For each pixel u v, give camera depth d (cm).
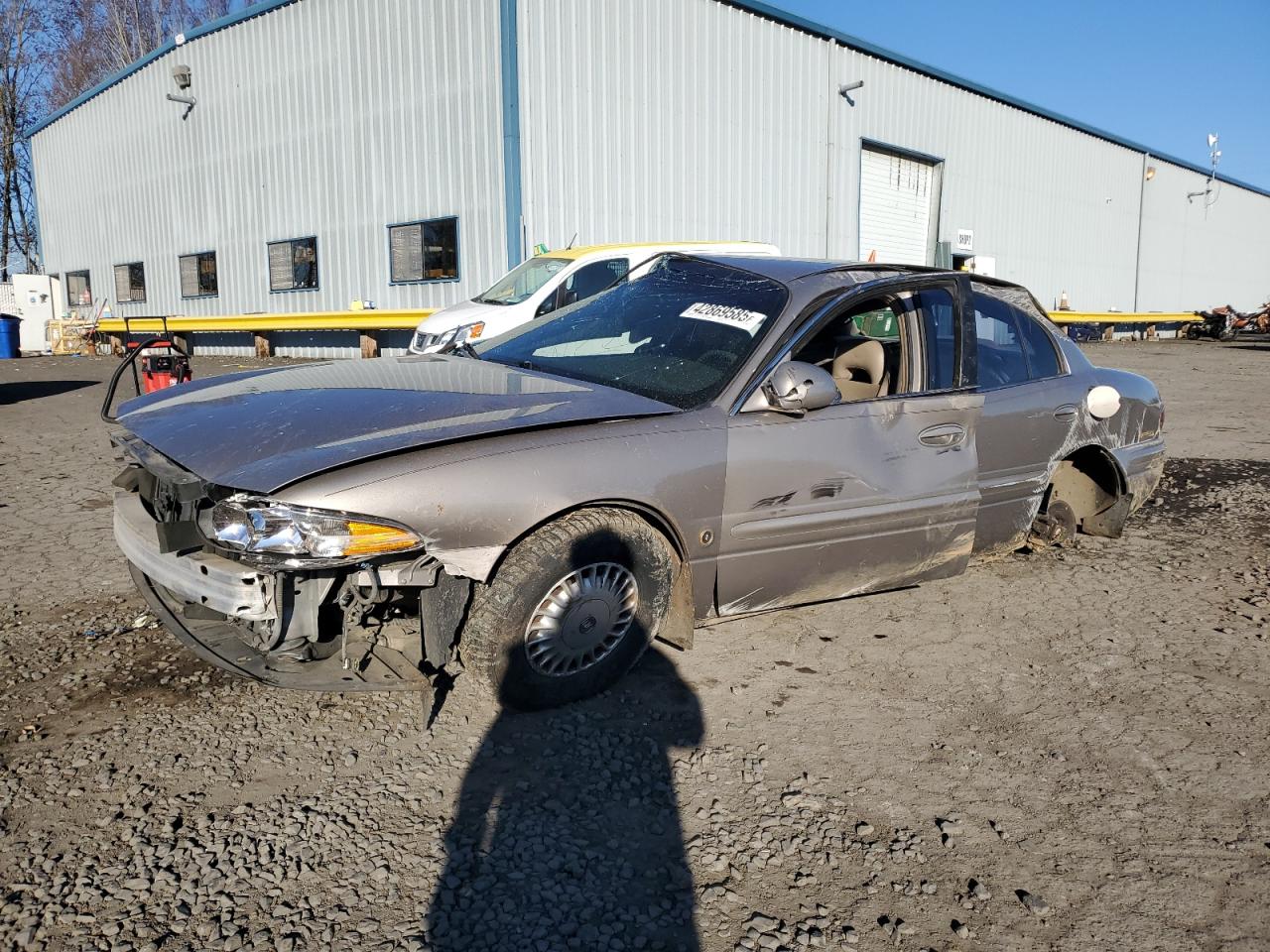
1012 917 221
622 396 317
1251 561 505
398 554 260
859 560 358
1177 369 1803
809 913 218
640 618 312
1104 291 3092
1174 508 631
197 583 266
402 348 1728
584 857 234
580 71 1495
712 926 212
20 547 480
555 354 374
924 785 275
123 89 2245
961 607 427
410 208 1622
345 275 1773
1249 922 223
